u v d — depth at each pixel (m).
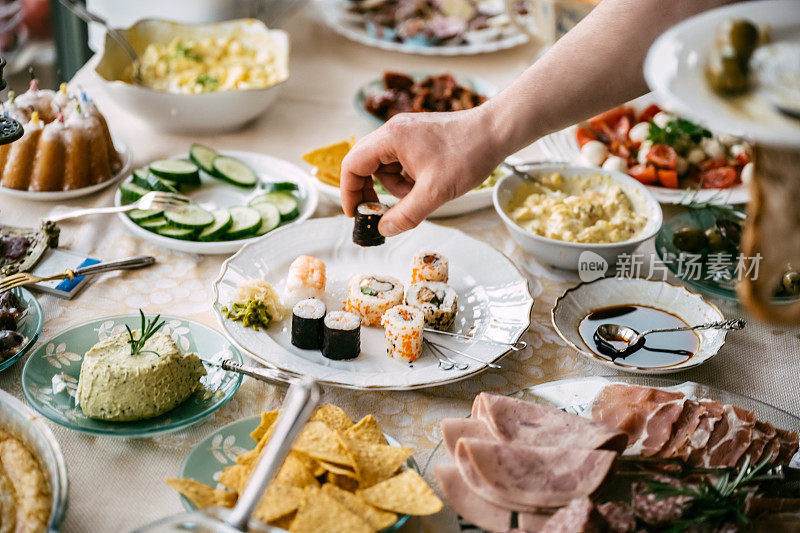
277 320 0.91
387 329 0.87
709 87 0.50
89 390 0.76
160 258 1.01
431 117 0.86
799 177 0.54
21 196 1.07
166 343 0.79
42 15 1.95
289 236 1.01
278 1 1.65
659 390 0.79
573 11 1.36
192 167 1.14
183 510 0.73
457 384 0.86
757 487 0.72
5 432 0.73
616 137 1.24
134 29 1.34
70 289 0.93
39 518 0.66
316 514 0.66
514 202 1.08
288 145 1.25
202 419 0.78
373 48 1.55
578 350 0.87
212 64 1.34
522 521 0.68
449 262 1.00
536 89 0.83
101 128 1.10
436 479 0.73
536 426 0.73
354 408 0.83
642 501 0.69
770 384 0.88
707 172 1.16
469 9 1.59
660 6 0.79
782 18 0.55
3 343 0.82
